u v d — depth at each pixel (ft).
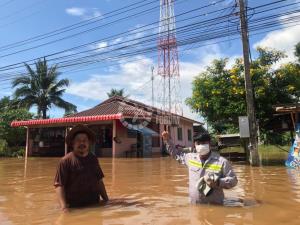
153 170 44.11
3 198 23.57
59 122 84.89
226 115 58.85
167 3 61.46
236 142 75.51
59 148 91.50
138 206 19.43
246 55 52.11
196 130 129.39
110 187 28.22
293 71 57.72
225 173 18.88
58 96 137.69
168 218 16.46
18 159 78.74
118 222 15.89
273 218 16.48
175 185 29.09
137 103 91.56
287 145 89.04
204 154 19.36
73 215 17.40
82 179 19.33
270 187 26.96
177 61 96.94
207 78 60.23
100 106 91.40
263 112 56.29
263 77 57.21
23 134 106.73
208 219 16.20
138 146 85.40
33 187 29.40
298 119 47.57
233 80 57.26
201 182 19.01
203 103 59.36
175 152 21.12
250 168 45.44
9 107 136.77
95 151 81.76
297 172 39.17
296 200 21.12
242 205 19.35
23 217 17.57
